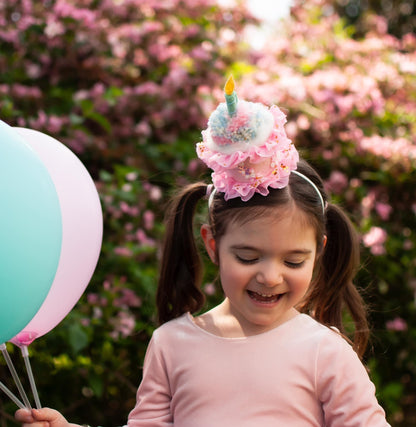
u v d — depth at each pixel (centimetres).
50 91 302
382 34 425
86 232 135
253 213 132
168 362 148
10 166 111
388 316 301
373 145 299
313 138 313
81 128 274
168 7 352
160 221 281
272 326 144
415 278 299
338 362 137
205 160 137
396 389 288
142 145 301
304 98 308
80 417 256
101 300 232
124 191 253
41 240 112
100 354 242
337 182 300
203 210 236
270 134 131
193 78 320
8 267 108
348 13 627
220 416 137
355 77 320
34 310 117
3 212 108
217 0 370
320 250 144
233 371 139
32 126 261
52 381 242
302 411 136
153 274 251
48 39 302
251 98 309
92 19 306
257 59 360
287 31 380
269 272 131
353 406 133
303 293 136
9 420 231
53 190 117
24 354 137
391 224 308
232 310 148
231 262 134
